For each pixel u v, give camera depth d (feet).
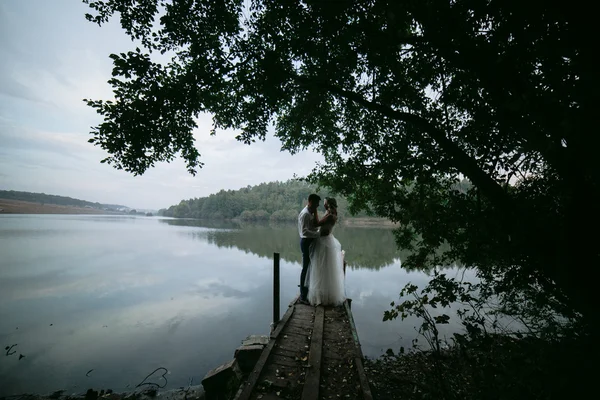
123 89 10.94
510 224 6.83
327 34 9.39
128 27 12.01
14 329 29.50
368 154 11.94
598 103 4.21
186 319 32.60
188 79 11.91
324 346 12.82
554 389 5.29
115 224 279.49
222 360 23.40
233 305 37.68
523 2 5.04
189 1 11.71
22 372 21.56
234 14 12.14
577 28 4.45
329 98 14.75
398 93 9.64
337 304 18.02
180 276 55.01
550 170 6.44
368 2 8.05
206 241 127.85
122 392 19.21
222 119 15.62
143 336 27.99
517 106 5.24
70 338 27.50
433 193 9.49
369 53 8.89
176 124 12.59
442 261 9.15
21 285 46.26
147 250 93.40
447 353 19.89
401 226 9.86
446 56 7.07
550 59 4.98
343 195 12.59
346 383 10.23
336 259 18.60
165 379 20.71
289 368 11.09
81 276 53.83
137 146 11.47
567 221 5.51
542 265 6.38
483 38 6.15
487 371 6.67
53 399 18.39
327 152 16.66
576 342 5.66
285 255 84.33
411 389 16.58
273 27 11.76
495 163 7.78
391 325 28.76
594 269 5.13
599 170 4.47
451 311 29.86
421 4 6.57
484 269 8.38
